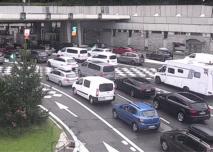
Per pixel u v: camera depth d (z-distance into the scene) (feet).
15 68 75.10
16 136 72.08
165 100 94.94
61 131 77.87
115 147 72.02
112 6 241.96
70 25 222.28
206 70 109.70
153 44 221.66
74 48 167.84
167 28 213.46
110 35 244.83
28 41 211.61
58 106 96.94
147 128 79.77
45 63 162.50
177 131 70.28
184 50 207.41
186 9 209.26
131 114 81.82
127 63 169.17
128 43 234.38
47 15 190.60
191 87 114.42
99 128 82.23
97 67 123.75
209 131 69.46
